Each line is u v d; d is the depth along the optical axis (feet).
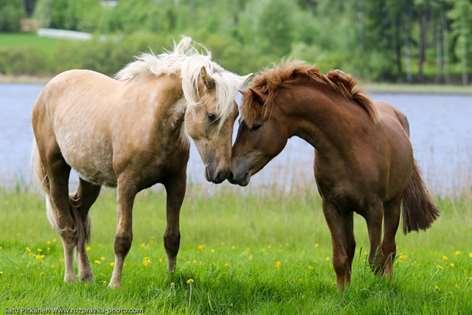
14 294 38.17
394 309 35.88
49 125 44.01
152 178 39.45
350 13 340.59
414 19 344.90
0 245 55.36
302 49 305.53
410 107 217.77
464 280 42.57
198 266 44.88
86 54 307.78
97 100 41.50
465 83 318.86
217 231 62.80
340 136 37.60
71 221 43.60
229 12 349.61
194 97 36.73
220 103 36.09
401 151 40.19
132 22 367.25
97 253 53.62
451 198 72.90
